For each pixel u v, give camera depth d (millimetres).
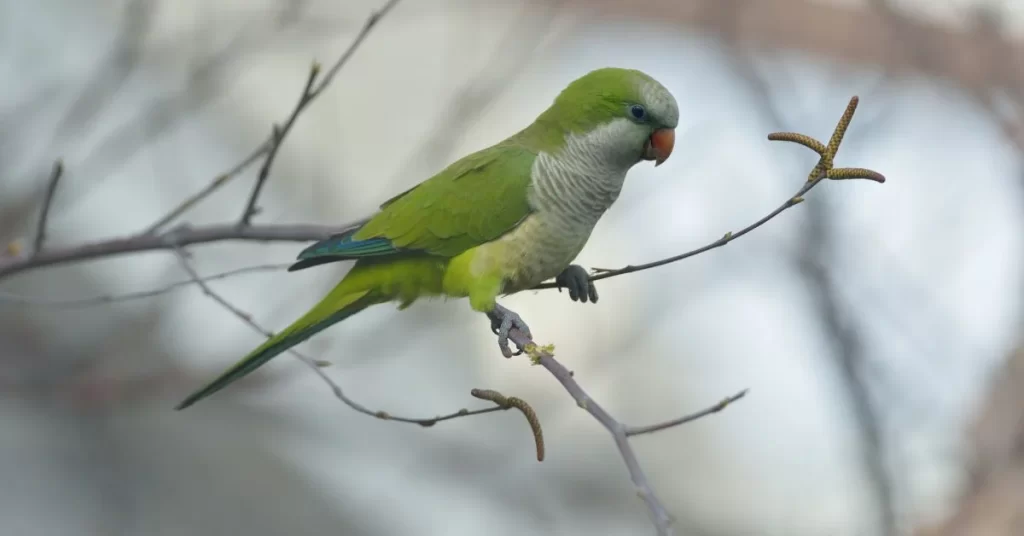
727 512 14508
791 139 5223
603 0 13625
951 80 12047
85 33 12773
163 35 11039
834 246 10352
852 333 10242
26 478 13742
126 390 11102
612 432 4680
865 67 13086
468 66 14734
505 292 7828
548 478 14484
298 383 13797
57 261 7242
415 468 14633
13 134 10211
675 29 13938
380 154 15398
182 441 14438
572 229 7629
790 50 13242
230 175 7250
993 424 10773
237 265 13133
